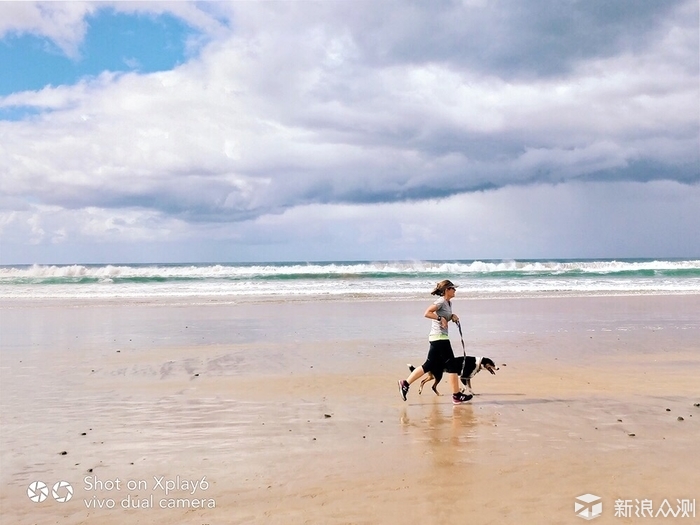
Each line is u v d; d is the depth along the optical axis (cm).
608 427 676
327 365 1100
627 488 493
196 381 960
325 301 2561
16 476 537
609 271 4525
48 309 2242
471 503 466
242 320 1856
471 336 1441
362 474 532
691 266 4912
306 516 446
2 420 723
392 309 2209
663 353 1202
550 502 466
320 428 686
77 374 1019
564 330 1552
